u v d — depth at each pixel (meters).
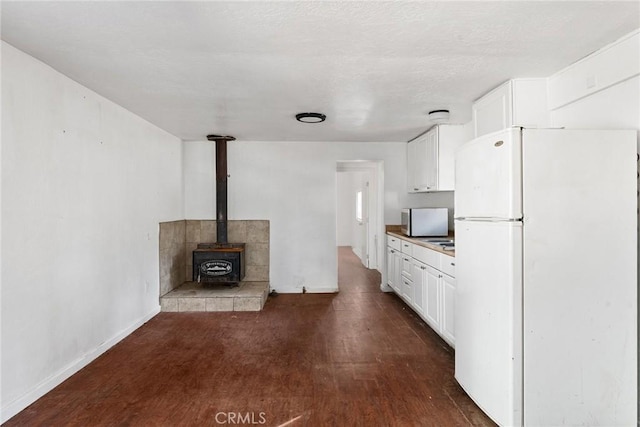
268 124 4.02
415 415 2.13
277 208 5.11
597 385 1.89
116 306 3.26
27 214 2.21
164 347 3.16
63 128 2.53
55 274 2.46
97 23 1.77
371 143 5.17
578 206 1.88
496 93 2.76
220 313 4.18
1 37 1.94
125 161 3.41
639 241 1.96
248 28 1.82
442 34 1.89
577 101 2.29
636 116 1.92
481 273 2.12
